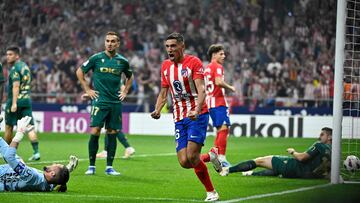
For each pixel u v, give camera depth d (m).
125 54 58.84
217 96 23.08
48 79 55.47
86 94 22.86
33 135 26.56
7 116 25.92
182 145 15.26
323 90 51.69
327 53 56.12
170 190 17.47
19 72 25.58
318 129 43.66
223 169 20.64
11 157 15.66
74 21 60.84
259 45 57.50
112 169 21.28
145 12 61.88
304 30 57.88
